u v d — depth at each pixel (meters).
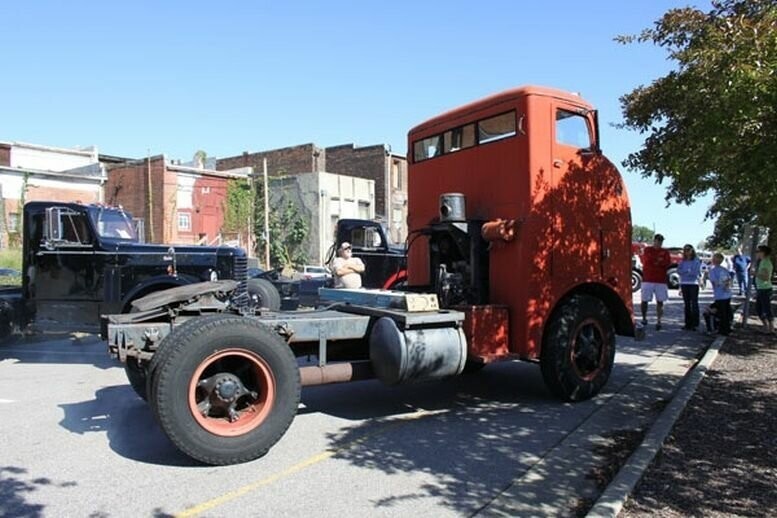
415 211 8.57
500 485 4.62
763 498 4.15
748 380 7.82
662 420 5.88
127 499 4.31
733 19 4.80
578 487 4.58
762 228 13.70
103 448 5.41
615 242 7.62
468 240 7.41
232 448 4.93
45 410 6.69
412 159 8.65
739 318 15.19
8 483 4.60
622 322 7.85
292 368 5.24
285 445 5.52
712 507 4.00
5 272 14.58
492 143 7.30
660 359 9.68
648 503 4.07
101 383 8.06
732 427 5.78
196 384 4.89
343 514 4.09
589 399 7.21
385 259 14.54
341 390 7.74
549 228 6.94
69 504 4.22
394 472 4.87
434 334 6.20
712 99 4.78
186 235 35.72
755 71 4.20
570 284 7.11
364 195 41.19
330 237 38.94
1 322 9.73
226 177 37.78
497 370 9.02
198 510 4.14
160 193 34.78
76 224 9.59
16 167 28.52
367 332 6.32
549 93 7.01
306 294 13.70
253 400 5.18
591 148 7.45
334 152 45.00
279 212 39.41
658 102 6.38
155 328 5.46
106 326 6.11
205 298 6.03
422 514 4.10
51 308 9.66
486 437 5.79
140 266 9.53
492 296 7.13
